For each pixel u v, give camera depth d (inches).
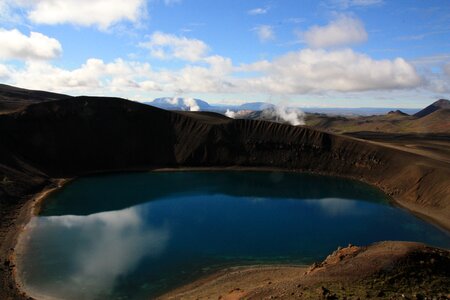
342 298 954.1
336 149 4544.8
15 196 2706.7
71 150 4151.1
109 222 2401.6
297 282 1158.3
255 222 2511.1
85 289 1525.6
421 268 1075.9
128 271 1705.2
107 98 4827.8
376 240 2213.3
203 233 2260.1
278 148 4734.3
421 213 2797.7
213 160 4608.8
